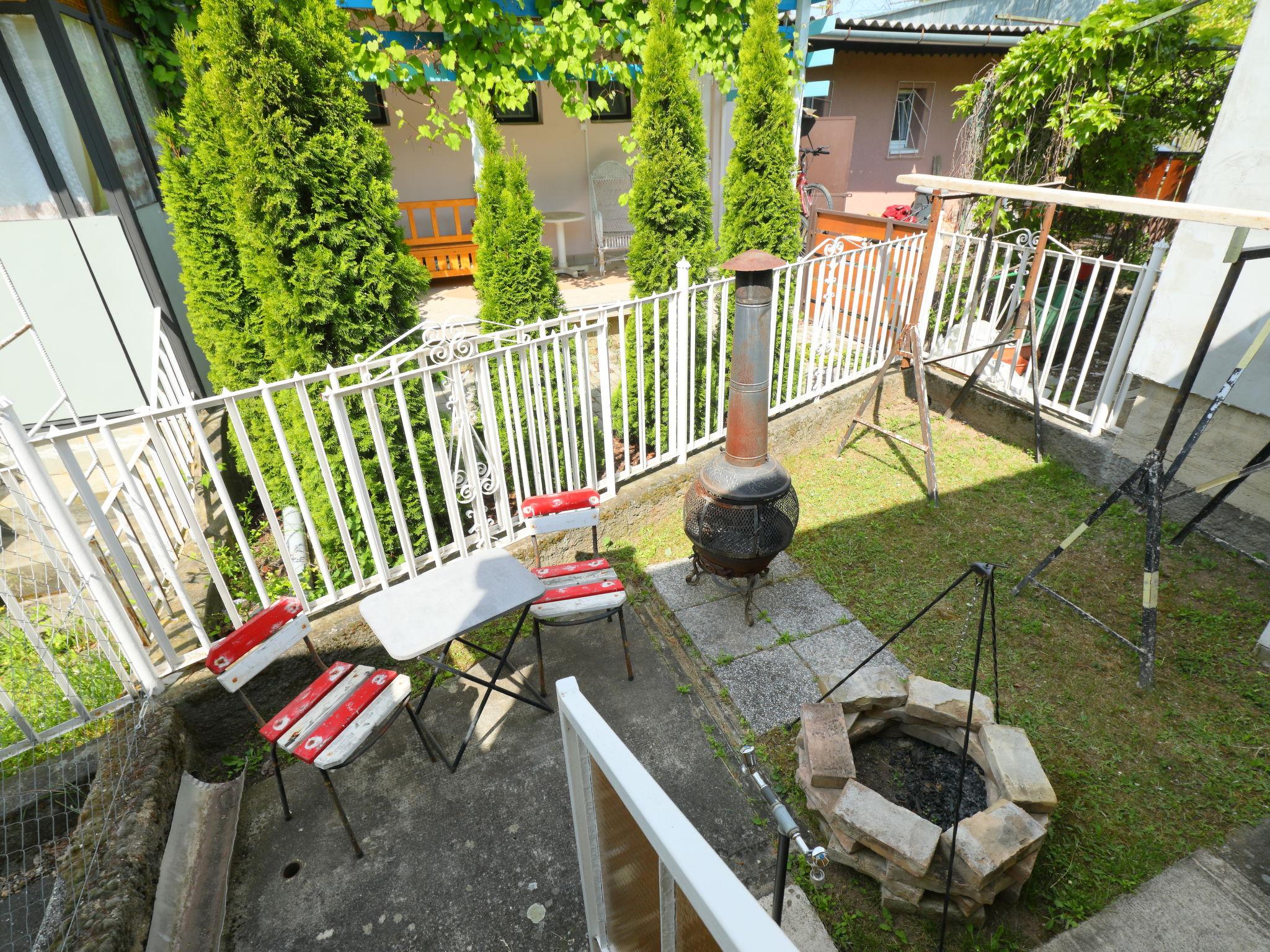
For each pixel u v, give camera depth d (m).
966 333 5.77
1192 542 4.14
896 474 5.13
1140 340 4.39
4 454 3.63
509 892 2.46
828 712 2.73
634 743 3.03
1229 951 2.17
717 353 5.06
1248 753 2.84
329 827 2.72
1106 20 5.53
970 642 3.48
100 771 2.62
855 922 2.31
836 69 11.64
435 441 3.38
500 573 2.93
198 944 2.33
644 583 4.06
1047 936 2.25
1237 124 3.72
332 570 3.74
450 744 3.08
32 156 4.67
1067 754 2.87
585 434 4.11
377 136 3.25
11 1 4.32
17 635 3.24
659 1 4.09
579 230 10.36
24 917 2.48
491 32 5.55
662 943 1.47
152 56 6.15
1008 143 6.48
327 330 3.44
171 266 5.96
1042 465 5.11
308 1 2.95
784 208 5.00
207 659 2.50
